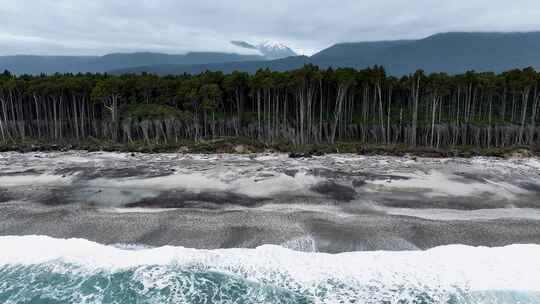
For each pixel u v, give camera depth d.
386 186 38.50
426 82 67.69
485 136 66.38
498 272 23.12
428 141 67.94
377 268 23.52
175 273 23.14
